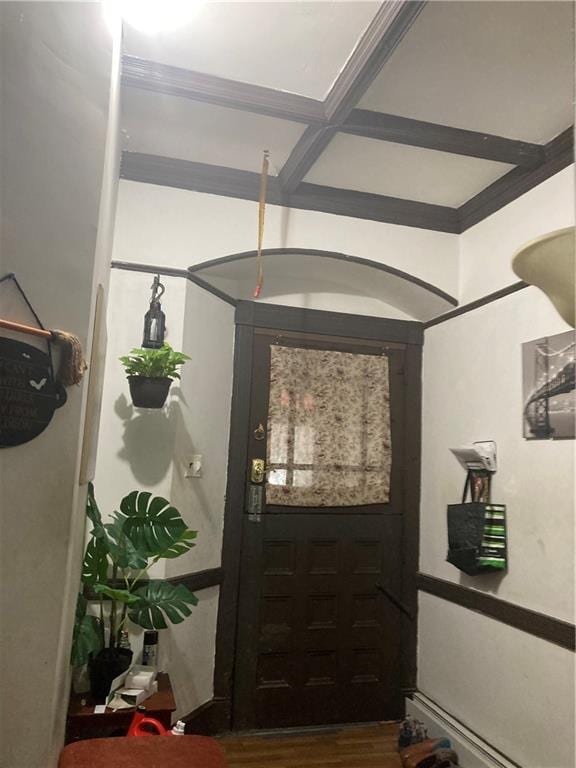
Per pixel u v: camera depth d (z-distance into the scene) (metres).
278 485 3.05
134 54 1.93
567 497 2.17
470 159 2.53
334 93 2.05
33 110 1.06
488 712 2.49
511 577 2.44
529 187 2.55
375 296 3.34
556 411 2.24
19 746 0.97
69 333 1.08
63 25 1.12
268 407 3.10
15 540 0.99
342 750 2.70
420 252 3.01
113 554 2.06
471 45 1.82
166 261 2.66
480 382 2.77
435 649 2.95
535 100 2.09
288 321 3.20
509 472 2.51
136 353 2.35
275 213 2.83
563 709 2.09
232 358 3.09
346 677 3.01
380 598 3.12
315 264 3.01
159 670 2.40
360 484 3.16
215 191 2.75
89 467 1.53
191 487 2.70
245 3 1.68
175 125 2.37
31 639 1.00
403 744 2.68
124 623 2.29
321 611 3.04
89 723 1.96
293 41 1.84
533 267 0.84
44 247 1.06
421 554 3.18
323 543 3.09
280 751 2.67
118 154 2.09
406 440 3.28
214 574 2.83
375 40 1.73
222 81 2.03
